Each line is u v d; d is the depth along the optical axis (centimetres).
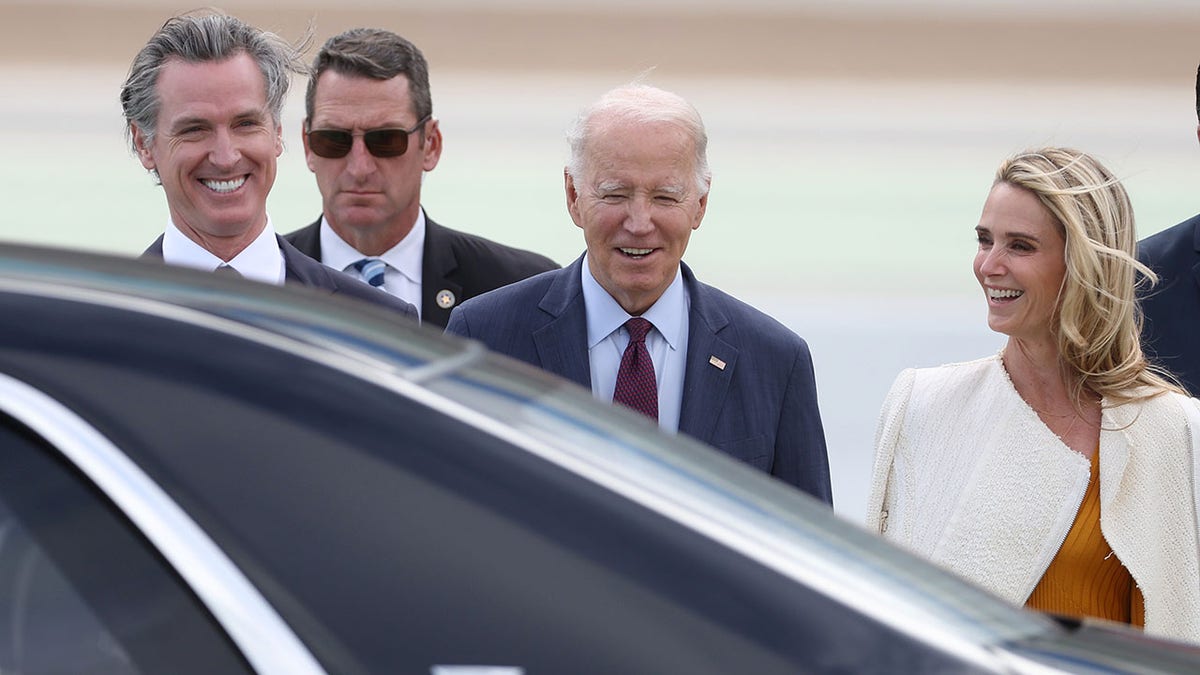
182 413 652
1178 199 6500
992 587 1455
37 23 10862
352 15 11662
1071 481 1446
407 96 2108
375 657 619
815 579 690
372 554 637
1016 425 1477
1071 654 754
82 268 734
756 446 1548
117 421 645
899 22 12200
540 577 646
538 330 1574
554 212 6131
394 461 662
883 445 1567
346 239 2153
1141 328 1778
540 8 12262
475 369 765
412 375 714
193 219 1590
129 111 1603
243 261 1611
